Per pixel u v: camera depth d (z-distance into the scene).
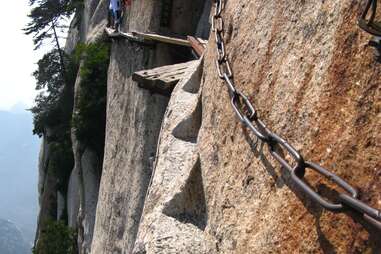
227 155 3.31
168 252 3.34
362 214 1.76
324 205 1.90
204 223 3.52
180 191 3.77
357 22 2.19
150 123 10.37
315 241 2.05
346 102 2.12
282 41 2.90
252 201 2.72
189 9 11.96
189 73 5.77
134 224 9.97
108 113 15.52
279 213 2.37
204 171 3.68
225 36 4.05
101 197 14.16
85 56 21.30
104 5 26.80
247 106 3.00
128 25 14.59
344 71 2.19
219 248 3.00
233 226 2.86
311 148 2.27
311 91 2.41
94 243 14.02
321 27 2.49
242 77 3.36
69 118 31.12
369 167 1.88
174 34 11.87
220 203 3.17
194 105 4.73
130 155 11.46
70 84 32.16
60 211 28.86
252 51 3.31
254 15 3.50
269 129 2.71
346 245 1.88
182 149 4.42
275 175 2.54
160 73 7.41
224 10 4.37
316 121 2.29
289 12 2.92
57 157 29.27
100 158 21.62
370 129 1.94
